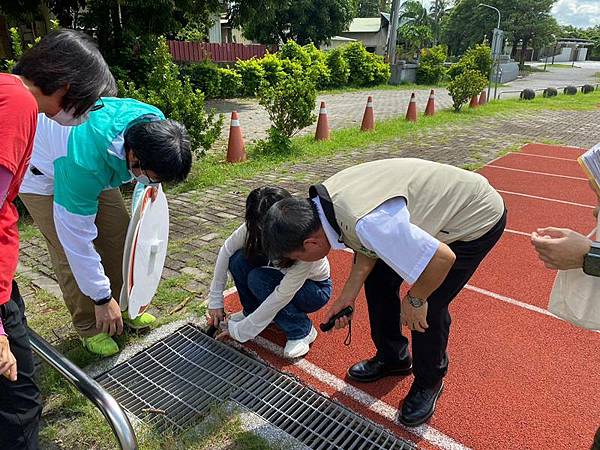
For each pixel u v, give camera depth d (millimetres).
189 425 2303
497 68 17625
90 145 2133
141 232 2447
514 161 7754
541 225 5055
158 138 1969
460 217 1955
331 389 2598
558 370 2762
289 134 7758
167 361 2777
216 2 11734
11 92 1360
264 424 2316
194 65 15133
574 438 2271
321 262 2762
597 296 1621
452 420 2377
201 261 4000
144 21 11328
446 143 9094
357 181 1841
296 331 2855
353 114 12930
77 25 11516
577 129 11305
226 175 6457
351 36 42562
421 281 1771
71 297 2623
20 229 4531
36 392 1763
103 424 2283
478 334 3109
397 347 2562
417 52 36906
